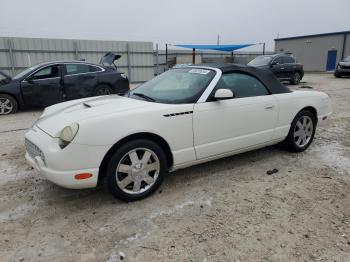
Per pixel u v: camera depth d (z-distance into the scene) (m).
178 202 3.27
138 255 2.45
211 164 4.29
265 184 3.68
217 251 2.49
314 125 4.87
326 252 2.47
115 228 2.81
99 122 2.95
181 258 2.41
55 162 2.87
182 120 3.39
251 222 2.89
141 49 22.48
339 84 16.44
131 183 3.25
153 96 3.79
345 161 4.40
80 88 9.23
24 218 3.00
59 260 2.41
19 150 5.10
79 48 20.30
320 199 3.31
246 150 4.10
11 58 18.27
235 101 3.82
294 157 4.58
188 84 3.81
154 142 3.29
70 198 3.38
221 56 34.34
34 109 9.58
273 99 4.20
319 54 35.84
